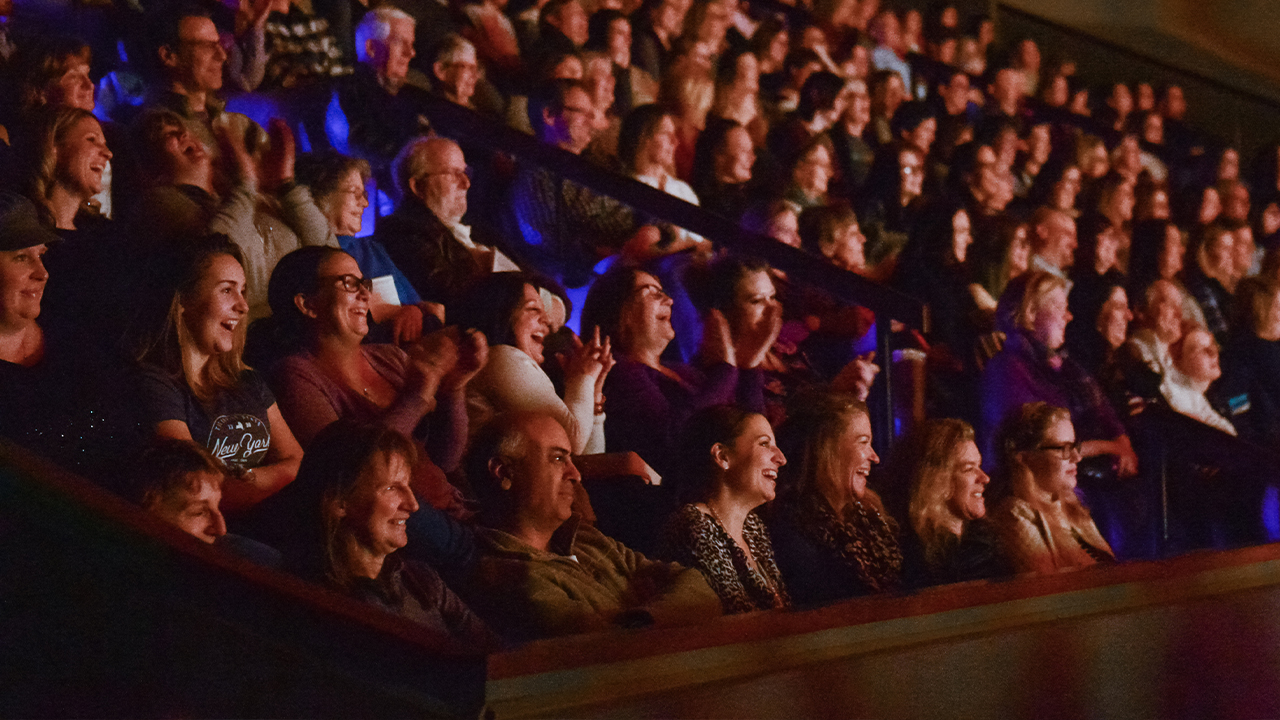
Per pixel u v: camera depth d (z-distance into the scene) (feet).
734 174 18.22
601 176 14.38
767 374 16.71
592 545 12.37
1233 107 32.32
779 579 13.43
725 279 15.81
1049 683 11.69
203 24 12.60
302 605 8.85
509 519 12.07
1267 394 23.79
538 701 9.59
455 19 16.87
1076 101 28.96
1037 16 29.25
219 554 8.65
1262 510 19.89
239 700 8.48
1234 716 11.09
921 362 17.75
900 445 15.84
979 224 20.10
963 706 10.71
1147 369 20.77
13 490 8.09
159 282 10.48
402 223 13.71
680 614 11.49
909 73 25.12
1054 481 16.96
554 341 14.23
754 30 22.93
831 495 14.30
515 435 12.16
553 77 16.72
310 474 10.46
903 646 12.91
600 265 15.81
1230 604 16.25
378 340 12.83
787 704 10.35
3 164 10.73
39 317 10.30
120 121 12.71
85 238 10.87
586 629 11.07
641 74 19.17
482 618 11.24
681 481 13.52
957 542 15.64
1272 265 26.40
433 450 12.33
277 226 12.56
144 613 8.30
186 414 10.37
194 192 11.99
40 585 8.08
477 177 15.42
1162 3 31.27
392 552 10.71
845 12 24.17
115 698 8.11
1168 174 29.58
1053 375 18.60
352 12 14.87
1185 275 24.82
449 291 13.61
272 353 11.84
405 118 14.38
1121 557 18.40
